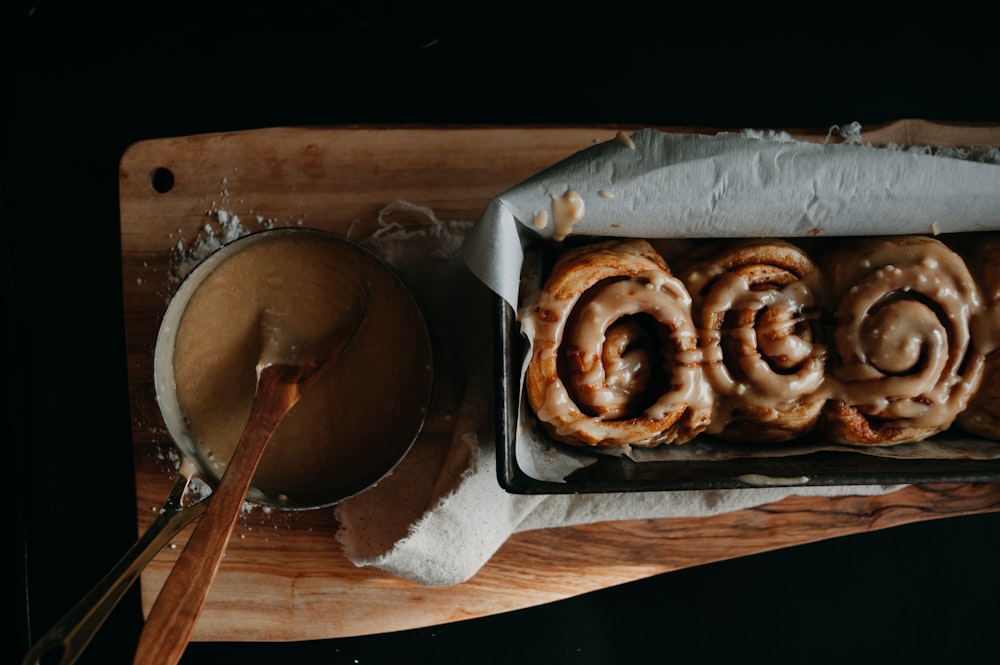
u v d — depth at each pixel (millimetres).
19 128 648
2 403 646
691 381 483
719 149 471
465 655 649
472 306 565
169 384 515
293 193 572
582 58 654
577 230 486
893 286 492
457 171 572
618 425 484
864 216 486
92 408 648
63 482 647
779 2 654
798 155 474
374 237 568
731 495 569
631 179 469
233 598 577
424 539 551
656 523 579
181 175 572
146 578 573
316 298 520
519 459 486
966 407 506
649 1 657
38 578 648
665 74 654
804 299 500
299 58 650
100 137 648
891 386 489
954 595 658
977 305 495
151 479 574
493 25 654
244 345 521
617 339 489
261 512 573
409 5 653
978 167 476
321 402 521
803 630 658
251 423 486
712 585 658
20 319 648
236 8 651
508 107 650
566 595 581
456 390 566
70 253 650
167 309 502
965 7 659
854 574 659
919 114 654
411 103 649
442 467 559
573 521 571
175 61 648
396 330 522
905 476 467
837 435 504
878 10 660
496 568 579
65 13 647
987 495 583
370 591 578
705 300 496
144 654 427
